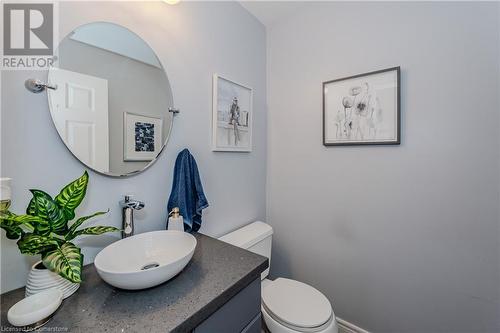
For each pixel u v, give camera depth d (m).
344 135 1.39
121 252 0.82
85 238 0.83
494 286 1.01
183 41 1.13
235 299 0.73
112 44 0.88
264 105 1.75
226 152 1.42
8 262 0.66
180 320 0.54
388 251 1.28
